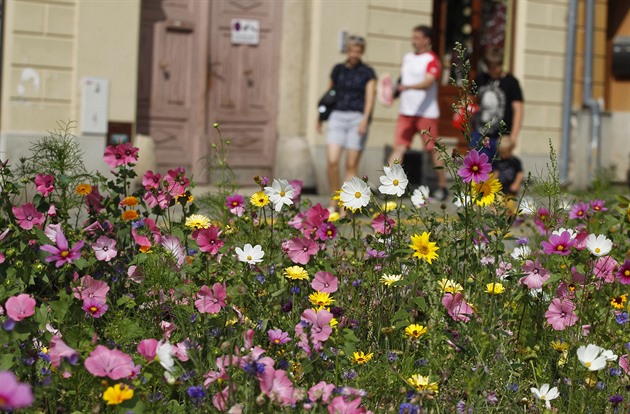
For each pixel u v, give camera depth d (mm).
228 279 5508
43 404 4281
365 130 14523
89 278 4973
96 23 15969
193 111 17469
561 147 21016
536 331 5566
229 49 17828
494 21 20656
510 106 14648
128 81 16250
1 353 4441
